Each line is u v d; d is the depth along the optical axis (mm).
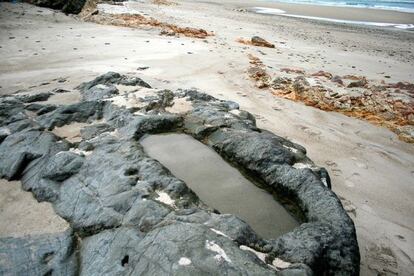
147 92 7582
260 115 9070
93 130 6203
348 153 7547
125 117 6359
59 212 4559
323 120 9117
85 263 3693
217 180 5098
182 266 3160
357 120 9289
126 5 29047
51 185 4977
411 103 9820
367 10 38125
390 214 5660
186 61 13086
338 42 20516
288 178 4922
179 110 6957
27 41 14641
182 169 5258
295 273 3219
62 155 5273
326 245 3768
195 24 22562
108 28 18188
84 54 13258
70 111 6723
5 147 5836
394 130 8750
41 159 5488
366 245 4957
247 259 3232
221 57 13953
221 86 10883
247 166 5383
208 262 3180
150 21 20172
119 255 3539
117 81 8531
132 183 4430
